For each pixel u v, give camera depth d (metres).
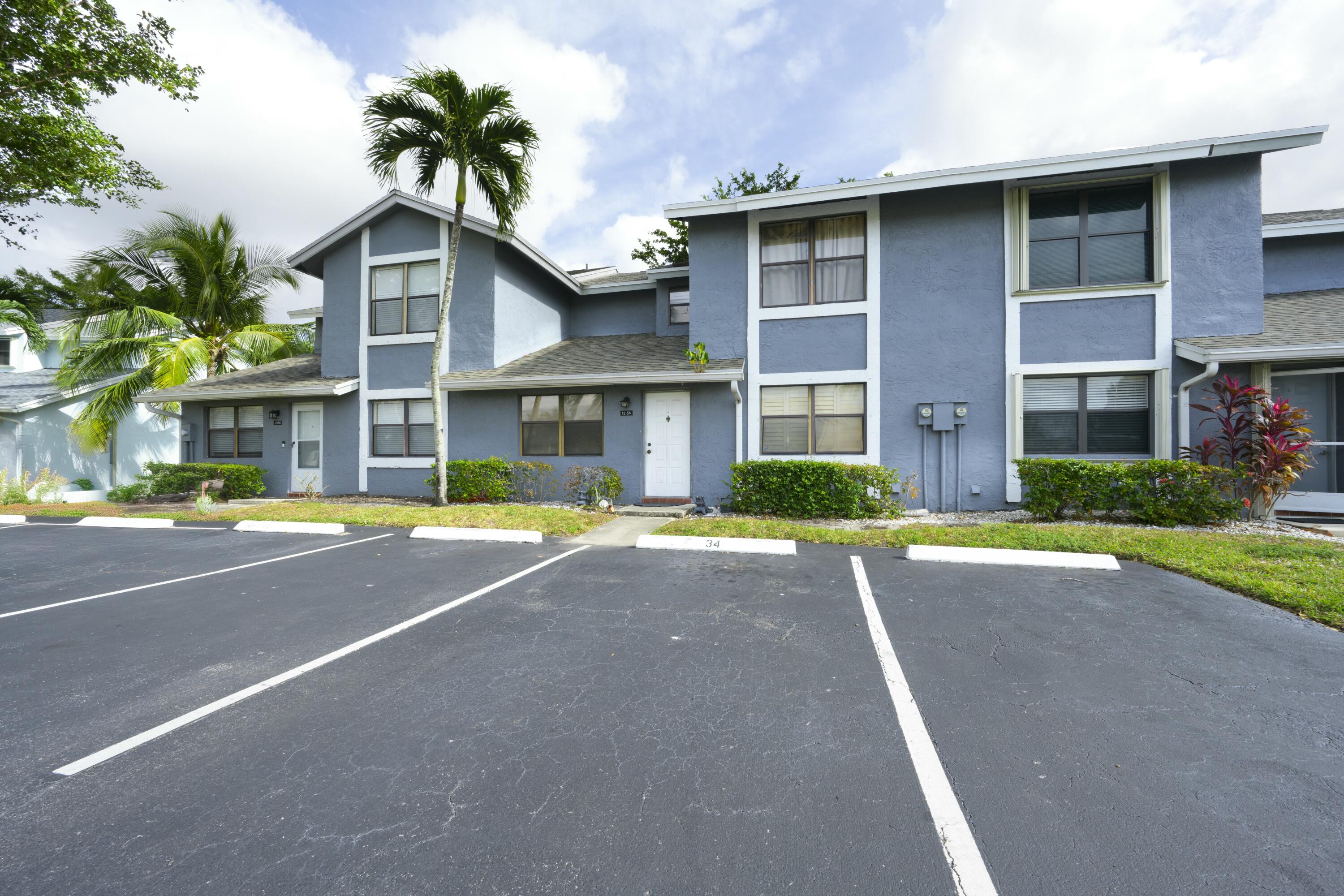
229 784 2.44
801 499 9.23
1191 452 8.35
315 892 1.84
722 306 10.93
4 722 3.01
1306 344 7.55
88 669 3.71
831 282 10.46
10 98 10.82
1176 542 6.68
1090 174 8.99
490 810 2.25
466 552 7.36
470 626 4.50
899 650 3.92
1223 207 8.70
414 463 12.73
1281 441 7.70
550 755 2.65
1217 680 3.41
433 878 1.90
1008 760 2.58
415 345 12.83
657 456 11.34
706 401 10.90
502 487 11.33
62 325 20.16
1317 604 4.59
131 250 16.89
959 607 4.87
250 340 17.98
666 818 2.20
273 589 5.64
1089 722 2.93
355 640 4.20
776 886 1.85
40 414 16.00
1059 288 9.29
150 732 2.90
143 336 16.58
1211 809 2.22
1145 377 9.08
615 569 6.41
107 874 1.91
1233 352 7.86
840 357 10.31
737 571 6.22
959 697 3.22
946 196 9.84
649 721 2.97
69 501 14.41
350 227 13.06
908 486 9.95
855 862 1.96
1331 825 2.12
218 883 1.87
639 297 15.00
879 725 2.90
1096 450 9.27
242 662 3.81
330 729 2.92
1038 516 8.59
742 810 2.24
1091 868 1.92
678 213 10.77
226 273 17.84
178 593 5.54
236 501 12.70
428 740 2.80
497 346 12.40
